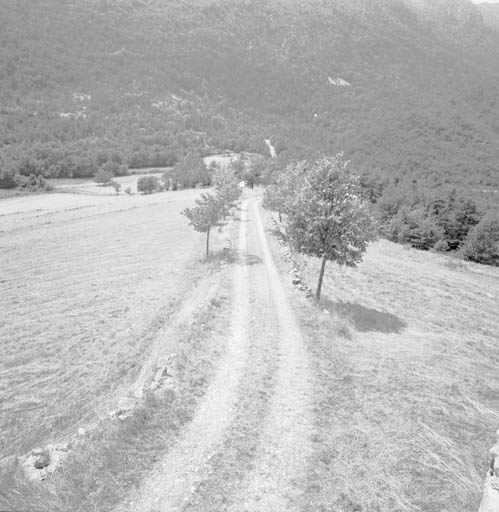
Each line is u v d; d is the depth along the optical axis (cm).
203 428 1299
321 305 2605
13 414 1702
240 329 2220
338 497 997
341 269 4103
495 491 855
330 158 2531
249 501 991
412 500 980
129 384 1850
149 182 13712
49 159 17250
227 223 6569
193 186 15088
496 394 1551
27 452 1306
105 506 973
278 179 5788
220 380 1631
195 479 1062
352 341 2075
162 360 1839
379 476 1066
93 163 18388
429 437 1239
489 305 3384
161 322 2598
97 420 1490
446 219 7969
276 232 5597
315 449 1188
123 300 3272
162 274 3984
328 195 2484
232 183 4562
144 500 993
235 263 3916
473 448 1185
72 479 1065
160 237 6106
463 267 5247
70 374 2058
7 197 12181
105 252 5162
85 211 8931
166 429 1283
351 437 1246
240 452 1175
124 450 1174
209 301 2653
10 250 5272
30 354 2328
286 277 3362
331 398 1488
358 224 2455
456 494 994
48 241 5869
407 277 4150
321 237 2530
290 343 2014
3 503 1002
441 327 2559
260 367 1747
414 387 1580
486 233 6425
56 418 1609
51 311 3058
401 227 7412
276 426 1311
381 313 2709
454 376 1717
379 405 1433
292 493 1015
